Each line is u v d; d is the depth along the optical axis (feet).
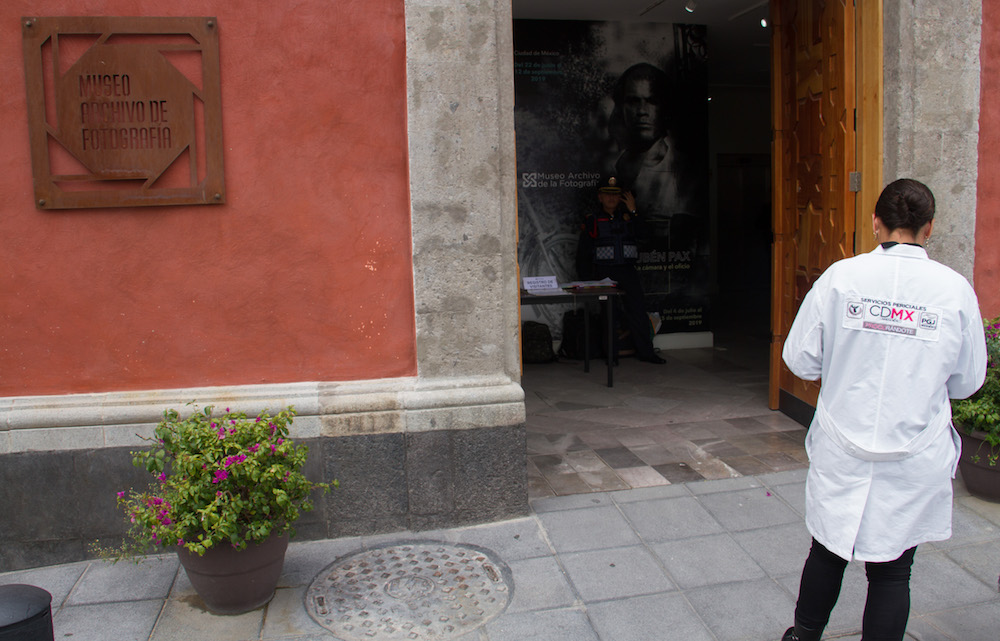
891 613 7.67
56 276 11.03
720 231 41.86
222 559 9.39
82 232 11.00
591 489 13.58
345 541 11.73
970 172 14.35
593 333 25.02
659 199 25.50
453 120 11.44
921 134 14.05
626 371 23.25
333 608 9.87
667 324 26.43
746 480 13.87
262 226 11.37
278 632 9.36
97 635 9.37
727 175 41.42
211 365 11.50
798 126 16.93
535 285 21.95
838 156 15.19
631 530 11.95
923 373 7.38
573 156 24.76
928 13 13.78
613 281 23.71
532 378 22.58
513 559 11.07
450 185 11.55
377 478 11.79
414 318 11.87
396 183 11.62
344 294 11.68
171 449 9.59
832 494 7.75
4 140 10.72
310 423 11.51
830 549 7.71
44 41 10.64
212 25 10.88
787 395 17.92
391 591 10.27
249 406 11.29
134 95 10.85
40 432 10.94
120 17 10.73
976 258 14.78
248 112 11.16
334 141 11.41
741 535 11.76
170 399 11.21
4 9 10.59
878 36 14.05
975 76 14.17
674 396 20.11
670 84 24.97
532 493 13.43
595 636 9.21
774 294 18.20
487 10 11.35
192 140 11.00
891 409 7.44
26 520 11.08
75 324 11.14
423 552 11.32
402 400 11.66
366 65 11.36
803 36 16.52
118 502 11.13
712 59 31.48
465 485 12.00
